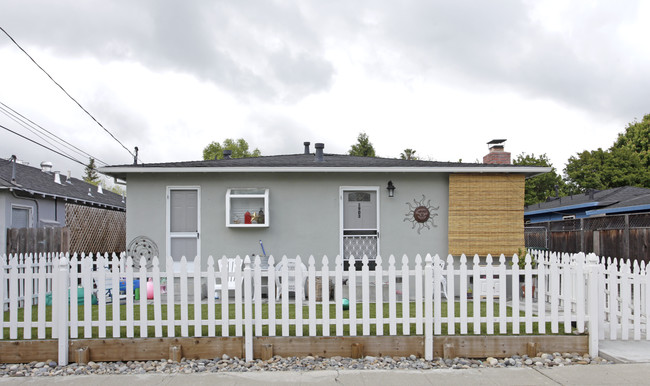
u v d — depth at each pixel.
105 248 16.62
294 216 11.00
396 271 6.38
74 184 20.86
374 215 11.16
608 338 6.94
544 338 6.39
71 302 6.27
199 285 6.26
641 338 6.91
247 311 6.22
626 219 11.45
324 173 11.06
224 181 10.94
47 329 7.05
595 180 32.97
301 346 6.30
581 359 6.20
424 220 11.12
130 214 10.80
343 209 11.10
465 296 6.41
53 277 6.20
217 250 10.87
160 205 10.82
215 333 6.48
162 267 10.73
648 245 10.53
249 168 10.60
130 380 5.47
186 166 10.66
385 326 7.01
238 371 5.83
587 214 18.53
